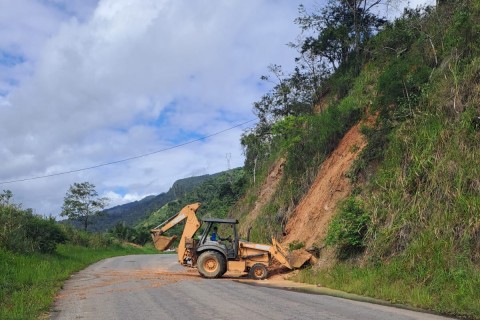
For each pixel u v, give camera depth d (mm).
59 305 9547
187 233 16531
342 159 18469
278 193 24266
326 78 30125
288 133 27516
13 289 11242
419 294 9555
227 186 58094
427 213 11680
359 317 7793
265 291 11453
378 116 16172
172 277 15469
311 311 8359
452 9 16469
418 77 15070
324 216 17109
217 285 12867
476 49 13539
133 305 9297
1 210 19672
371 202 13812
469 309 8273
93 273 17156
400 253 11695
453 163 11727
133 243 57406
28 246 18594
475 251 9953
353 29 28391
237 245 15766
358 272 12367
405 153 13758
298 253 15500
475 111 12078
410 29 19297
